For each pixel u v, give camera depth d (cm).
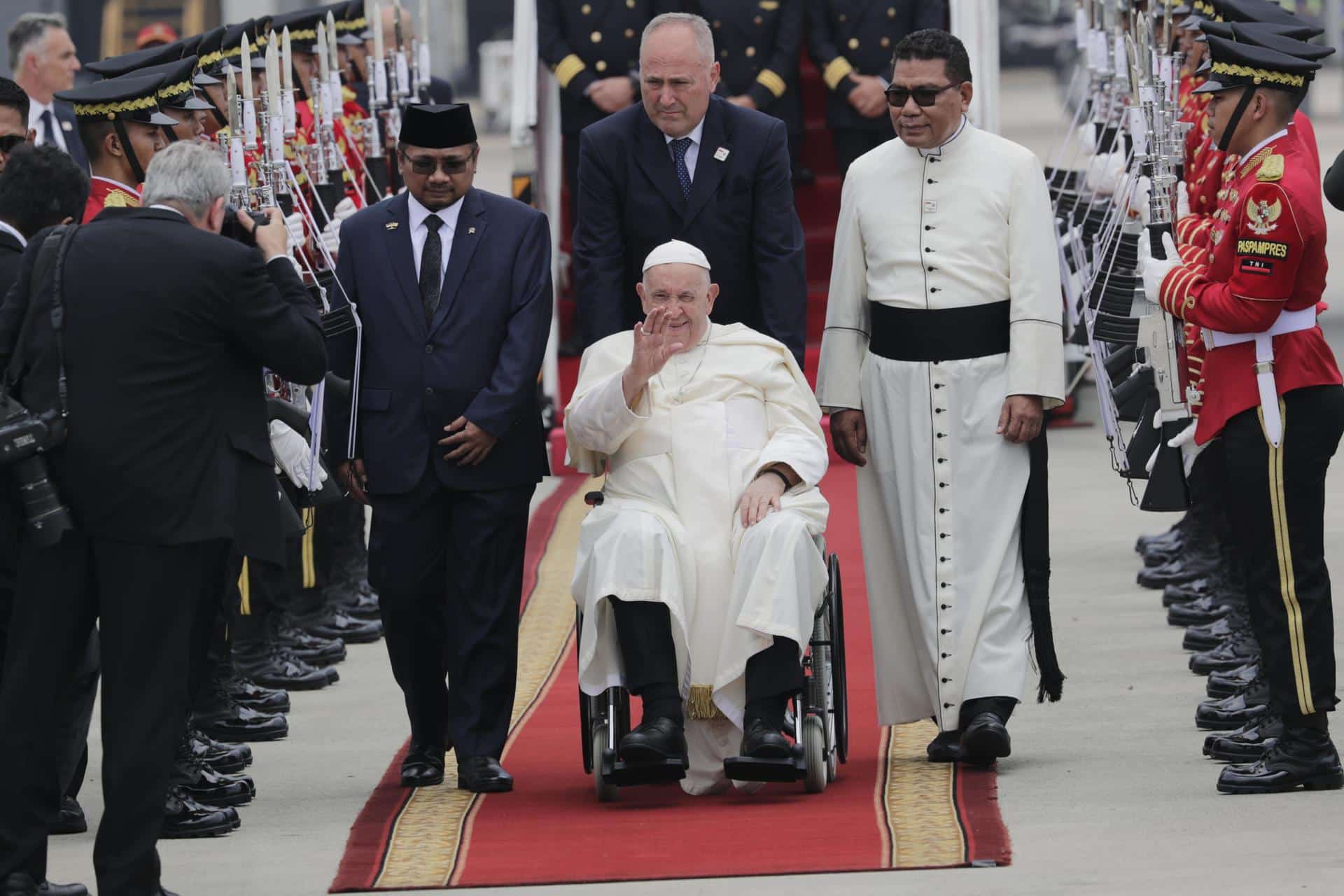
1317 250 2267
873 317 2572
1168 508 2466
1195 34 2906
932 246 2516
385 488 2441
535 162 4784
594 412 2373
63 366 1923
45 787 1948
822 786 2369
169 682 1925
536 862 2094
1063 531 4141
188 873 2117
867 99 4800
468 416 2406
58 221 2134
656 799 2381
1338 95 18375
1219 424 2316
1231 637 2956
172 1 10600
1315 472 2283
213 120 2752
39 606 1942
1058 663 2853
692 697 2358
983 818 2202
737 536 2359
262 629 3095
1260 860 2006
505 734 2458
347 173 3139
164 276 1931
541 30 4822
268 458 2000
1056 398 2489
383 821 2288
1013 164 2516
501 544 2439
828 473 4588
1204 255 2381
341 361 2455
